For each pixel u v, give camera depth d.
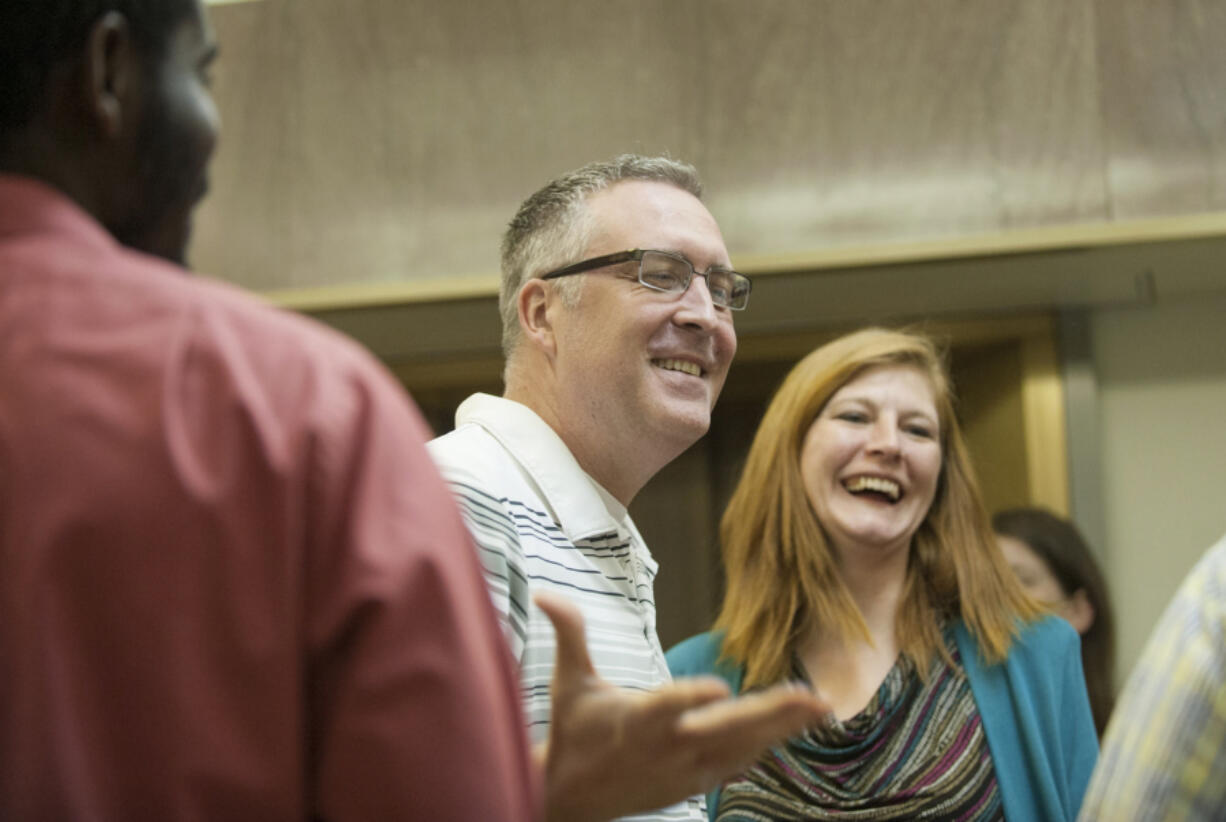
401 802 0.62
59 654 0.59
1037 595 2.88
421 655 0.64
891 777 1.90
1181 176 3.04
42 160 0.71
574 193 1.75
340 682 0.63
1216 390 3.33
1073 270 3.16
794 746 1.95
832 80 3.18
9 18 0.70
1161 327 3.37
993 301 3.35
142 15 0.74
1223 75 3.07
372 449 0.67
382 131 3.33
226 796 0.60
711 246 1.73
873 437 2.13
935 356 2.28
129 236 0.75
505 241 1.83
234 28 3.43
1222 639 1.11
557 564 1.47
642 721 0.88
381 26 3.37
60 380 0.64
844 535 2.11
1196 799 1.09
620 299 1.66
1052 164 3.08
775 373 3.67
